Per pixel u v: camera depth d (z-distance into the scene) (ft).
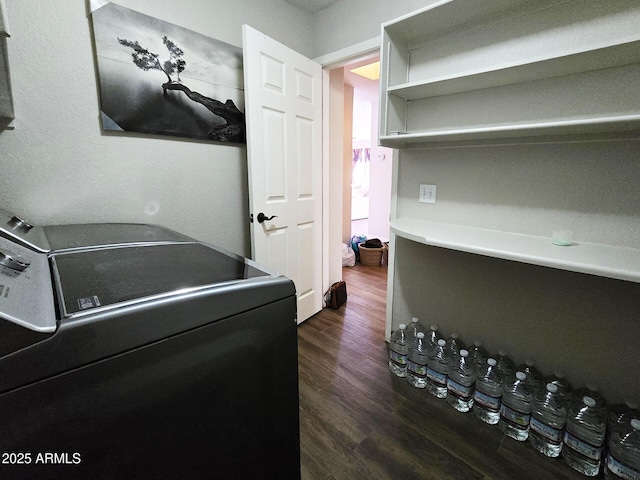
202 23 5.77
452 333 6.09
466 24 5.10
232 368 2.14
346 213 14.29
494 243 4.25
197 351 1.93
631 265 3.18
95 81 4.67
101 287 2.01
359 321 8.28
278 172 6.87
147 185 5.43
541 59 3.79
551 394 4.40
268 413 2.43
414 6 5.92
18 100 4.09
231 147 6.57
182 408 1.90
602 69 4.07
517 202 4.96
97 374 1.54
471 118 5.32
